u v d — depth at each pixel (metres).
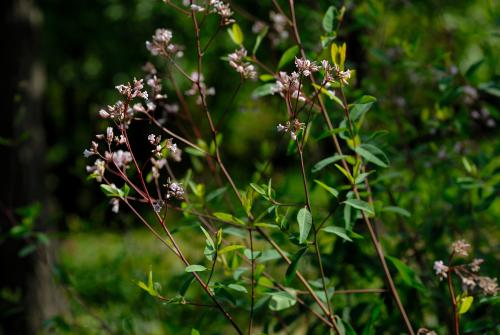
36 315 5.71
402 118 3.61
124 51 11.38
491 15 3.58
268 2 7.77
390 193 3.17
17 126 6.01
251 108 3.47
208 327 3.23
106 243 7.70
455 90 3.07
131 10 10.56
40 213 6.14
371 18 3.52
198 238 4.18
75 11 10.98
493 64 3.61
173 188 2.20
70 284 3.71
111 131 2.14
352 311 2.83
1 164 5.93
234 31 2.56
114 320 4.02
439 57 3.11
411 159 3.44
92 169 2.18
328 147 3.14
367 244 3.09
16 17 6.07
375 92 3.55
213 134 2.42
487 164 2.99
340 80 2.17
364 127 3.57
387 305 2.85
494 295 2.29
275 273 3.43
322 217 3.31
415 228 3.22
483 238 3.29
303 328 3.88
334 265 3.00
